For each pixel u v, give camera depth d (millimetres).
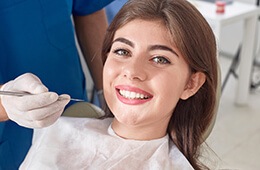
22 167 898
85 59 1190
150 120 838
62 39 1032
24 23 964
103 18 1150
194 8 845
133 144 887
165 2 817
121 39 818
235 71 2973
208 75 880
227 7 2416
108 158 881
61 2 1009
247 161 2057
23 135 1007
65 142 919
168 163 880
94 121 959
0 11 930
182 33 800
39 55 1001
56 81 1043
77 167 873
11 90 708
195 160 946
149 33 797
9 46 956
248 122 2410
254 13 2398
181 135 938
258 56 3125
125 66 798
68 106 1060
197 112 932
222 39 3387
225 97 2682
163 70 802
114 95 830
